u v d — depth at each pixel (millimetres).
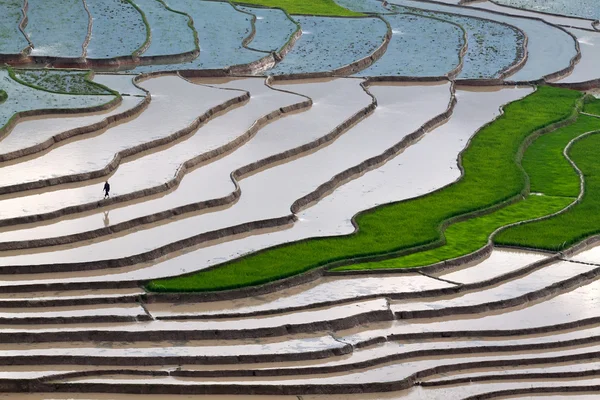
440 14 108750
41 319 42062
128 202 53750
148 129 64250
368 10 107812
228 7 101438
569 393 41000
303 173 60812
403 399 40031
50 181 54344
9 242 47469
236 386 39156
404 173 62500
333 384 39844
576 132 72188
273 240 51688
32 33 84812
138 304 44188
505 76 85312
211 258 49062
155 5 98750
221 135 64812
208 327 42719
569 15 111875
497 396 40562
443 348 43125
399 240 52094
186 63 81500
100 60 79375
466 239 53062
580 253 52938
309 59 86438
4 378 38250
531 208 57844
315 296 46281
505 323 45562
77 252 47812
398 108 75125
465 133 70812
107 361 39969
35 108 65062
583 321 45875
